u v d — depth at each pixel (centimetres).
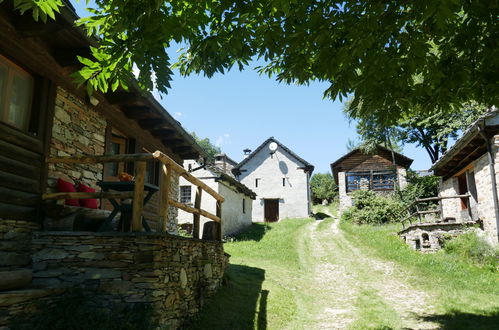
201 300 650
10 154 482
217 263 805
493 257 1064
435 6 322
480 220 1266
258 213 3055
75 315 429
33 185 517
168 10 379
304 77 441
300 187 3061
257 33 388
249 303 751
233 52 375
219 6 356
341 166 2936
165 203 517
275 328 629
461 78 436
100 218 592
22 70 529
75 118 624
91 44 532
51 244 493
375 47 399
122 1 347
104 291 472
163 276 502
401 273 1126
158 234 479
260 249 1631
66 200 573
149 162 965
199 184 690
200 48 387
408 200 2494
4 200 465
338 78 421
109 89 687
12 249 470
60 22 480
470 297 834
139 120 864
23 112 527
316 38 382
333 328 645
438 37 417
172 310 525
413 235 1405
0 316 376
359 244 1633
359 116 454
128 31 364
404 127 2739
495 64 426
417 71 426
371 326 650
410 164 2886
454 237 1288
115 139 809
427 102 467
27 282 455
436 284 971
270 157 3155
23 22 487
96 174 694
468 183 1412
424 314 729
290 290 930
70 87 609
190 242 632
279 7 359
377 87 426
